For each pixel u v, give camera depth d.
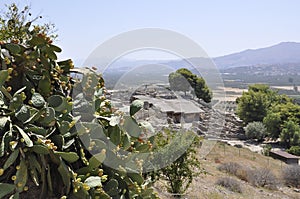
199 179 8.05
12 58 1.55
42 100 1.44
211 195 6.63
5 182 1.37
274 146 31.81
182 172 5.45
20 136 1.35
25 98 1.44
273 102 38.16
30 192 1.42
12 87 1.54
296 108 34.03
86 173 1.50
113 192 1.56
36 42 1.54
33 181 1.42
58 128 1.48
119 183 1.64
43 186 1.40
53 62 1.62
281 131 32.47
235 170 10.38
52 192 1.44
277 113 33.75
